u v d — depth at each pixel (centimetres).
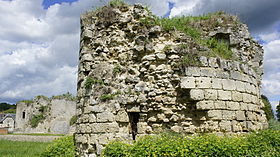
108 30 1088
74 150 1073
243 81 1091
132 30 1073
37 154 1436
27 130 3891
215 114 957
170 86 983
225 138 821
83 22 1137
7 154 1432
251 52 1297
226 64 1052
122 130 952
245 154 727
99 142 911
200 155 684
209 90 974
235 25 1212
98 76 1009
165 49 1019
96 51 1069
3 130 4256
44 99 3862
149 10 1137
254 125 1082
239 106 1034
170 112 967
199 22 1231
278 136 849
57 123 3653
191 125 968
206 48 1061
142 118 973
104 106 945
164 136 850
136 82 1009
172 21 1155
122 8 1116
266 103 1567
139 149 725
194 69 978
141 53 1039
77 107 1099
